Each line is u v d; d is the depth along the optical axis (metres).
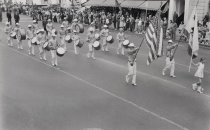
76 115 13.08
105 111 13.54
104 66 21.20
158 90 16.48
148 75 19.31
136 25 36.75
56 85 16.94
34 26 26.09
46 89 16.25
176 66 21.80
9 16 42.56
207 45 29.62
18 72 19.42
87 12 44.75
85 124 12.26
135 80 17.30
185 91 16.47
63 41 25.05
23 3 70.69
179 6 37.47
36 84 17.06
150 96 15.54
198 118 13.05
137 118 12.91
